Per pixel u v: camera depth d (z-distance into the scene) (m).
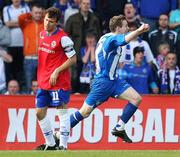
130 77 43.44
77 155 26.83
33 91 43.47
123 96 32.03
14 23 46.34
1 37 46.00
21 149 37.03
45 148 31.98
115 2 48.06
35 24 45.66
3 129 36.97
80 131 37.09
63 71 31.02
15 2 46.47
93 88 32.09
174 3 48.81
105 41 31.56
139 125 37.56
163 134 37.78
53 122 36.66
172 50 46.66
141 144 37.62
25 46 45.56
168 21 47.97
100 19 47.88
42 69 31.30
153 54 46.16
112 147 37.31
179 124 37.88
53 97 31.19
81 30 45.25
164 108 37.75
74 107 37.03
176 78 44.53
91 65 44.38
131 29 45.34
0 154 27.36
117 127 32.22
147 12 48.25
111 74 31.91
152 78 44.06
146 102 37.62
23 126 37.06
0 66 44.22
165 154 27.58
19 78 46.53
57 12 30.83
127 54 43.81
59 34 30.92
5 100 37.00
